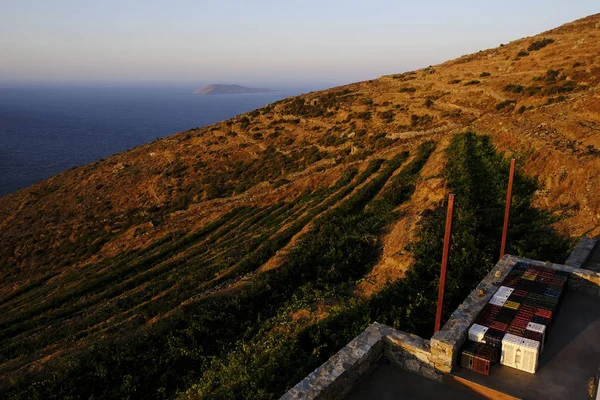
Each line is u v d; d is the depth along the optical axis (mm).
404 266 20578
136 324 27406
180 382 19109
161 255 45969
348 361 9312
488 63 73750
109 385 19828
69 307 37344
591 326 10305
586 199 20797
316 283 23422
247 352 17672
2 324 38062
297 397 8438
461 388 9016
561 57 61281
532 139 31547
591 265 14008
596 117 32281
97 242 58000
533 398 8266
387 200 33781
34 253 60562
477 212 24156
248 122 86875
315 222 35062
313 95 91812
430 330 14898
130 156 89188
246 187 61062
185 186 67688
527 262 12727
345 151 60188
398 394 9094
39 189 85500
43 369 21906
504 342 9047
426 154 43531
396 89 78750
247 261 32875
